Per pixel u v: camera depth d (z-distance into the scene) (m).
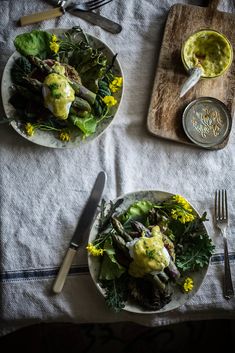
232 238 0.74
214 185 0.76
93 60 0.69
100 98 0.71
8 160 0.72
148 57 0.77
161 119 0.74
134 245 0.65
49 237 0.71
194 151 0.76
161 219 0.68
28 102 0.69
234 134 0.77
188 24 0.77
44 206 0.72
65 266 0.69
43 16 0.75
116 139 0.75
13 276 0.70
